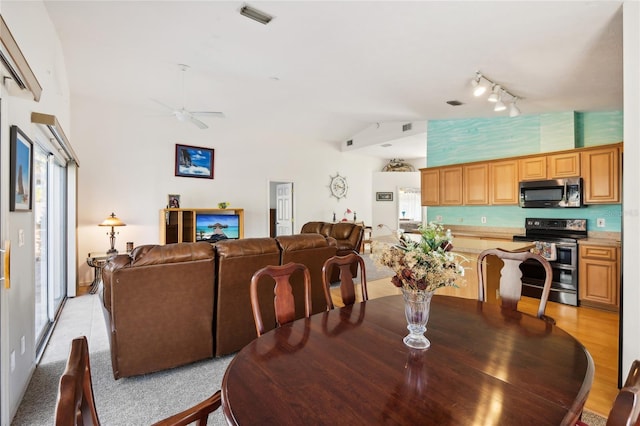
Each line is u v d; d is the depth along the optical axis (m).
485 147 5.30
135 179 5.86
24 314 2.24
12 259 2.01
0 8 1.79
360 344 1.36
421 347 1.33
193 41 3.42
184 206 6.41
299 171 8.30
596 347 2.84
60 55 3.79
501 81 3.35
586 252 3.89
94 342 3.02
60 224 4.44
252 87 5.29
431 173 5.87
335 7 2.34
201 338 2.50
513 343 1.37
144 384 2.28
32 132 2.47
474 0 2.02
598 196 3.97
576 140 4.53
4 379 1.80
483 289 2.14
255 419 0.89
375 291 4.73
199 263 2.40
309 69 3.86
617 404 0.65
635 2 1.90
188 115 4.76
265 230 7.61
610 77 3.13
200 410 1.06
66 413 0.61
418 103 4.85
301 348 1.32
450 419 0.88
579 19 2.11
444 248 1.39
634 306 1.98
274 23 2.76
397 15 2.33
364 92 4.64
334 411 0.92
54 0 2.78
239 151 7.21
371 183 9.99
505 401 0.96
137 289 2.22
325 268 1.91
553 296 4.13
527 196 4.57
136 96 5.51
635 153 1.95
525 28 2.28
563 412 0.91
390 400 0.97
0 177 1.81
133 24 3.15
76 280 4.72
